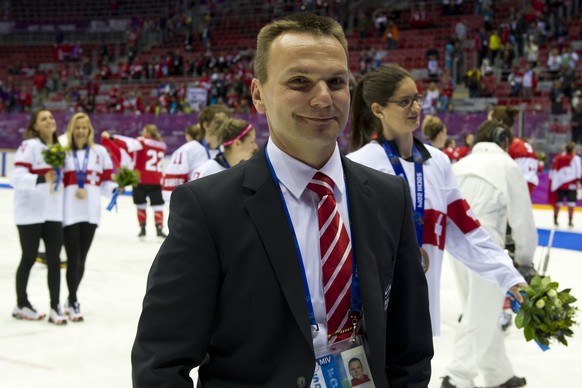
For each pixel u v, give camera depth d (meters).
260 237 1.76
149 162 12.31
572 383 5.27
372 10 30.31
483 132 4.64
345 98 1.77
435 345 6.23
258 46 1.82
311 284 1.80
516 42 25.44
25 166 6.62
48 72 33.62
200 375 1.88
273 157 1.84
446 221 3.40
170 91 27.67
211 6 34.53
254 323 1.74
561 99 21.59
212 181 1.83
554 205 14.76
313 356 1.72
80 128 6.72
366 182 1.92
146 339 1.77
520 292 3.17
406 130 3.34
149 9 36.34
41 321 6.94
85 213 6.82
